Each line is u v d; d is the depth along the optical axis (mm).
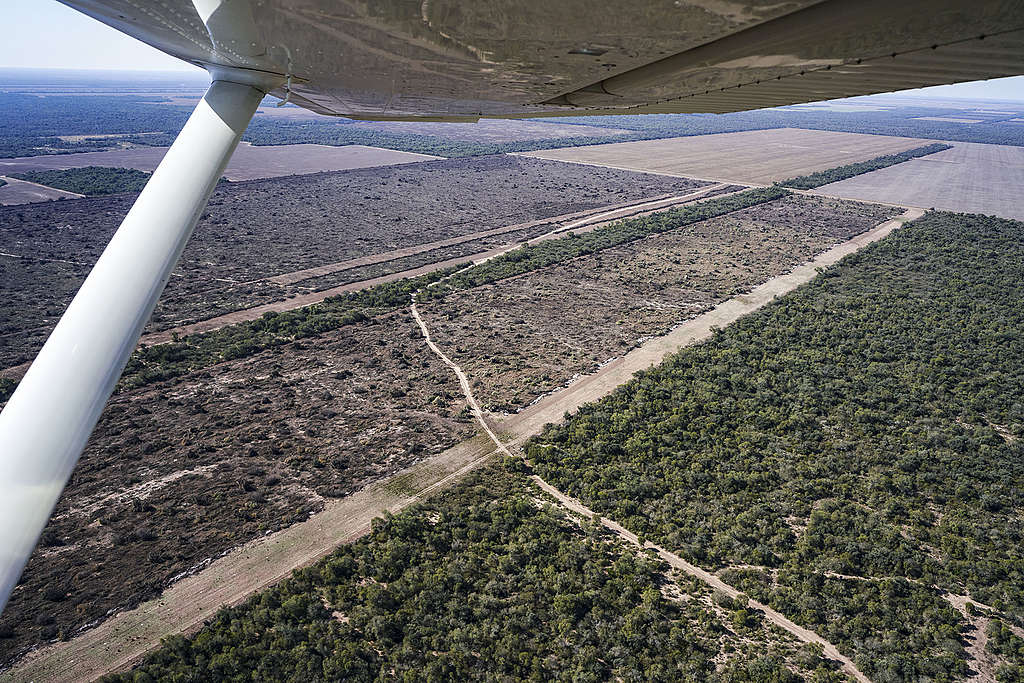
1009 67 4941
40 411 4613
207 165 6082
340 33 5336
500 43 5438
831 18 4508
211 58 6270
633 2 4262
